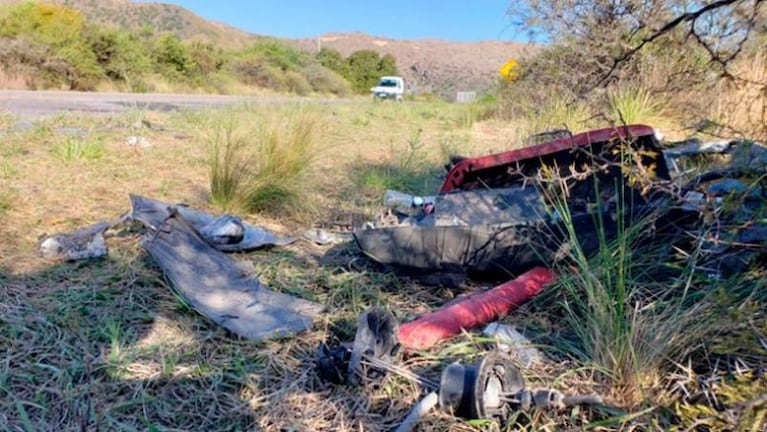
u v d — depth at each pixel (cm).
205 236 252
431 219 261
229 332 183
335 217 332
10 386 150
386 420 141
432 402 136
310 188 367
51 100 1043
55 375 155
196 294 203
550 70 591
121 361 162
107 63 1828
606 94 425
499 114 869
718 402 131
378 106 1201
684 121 367
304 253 266
